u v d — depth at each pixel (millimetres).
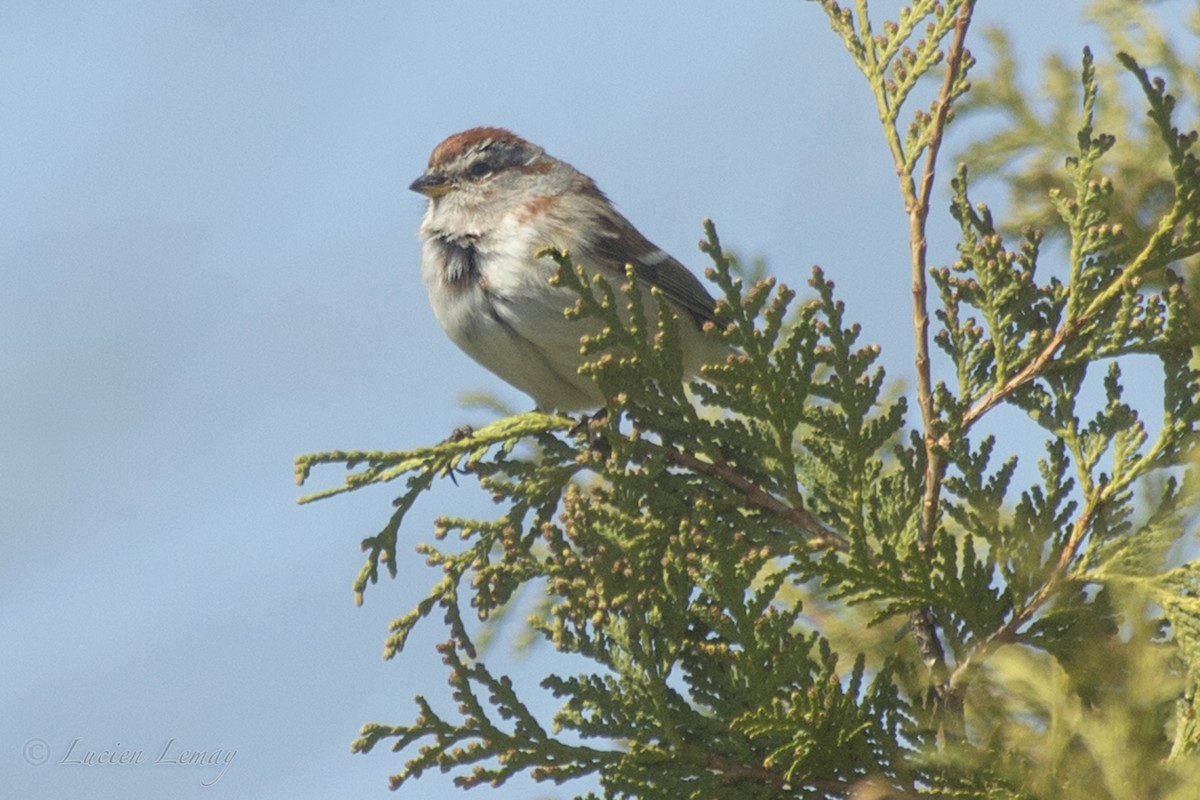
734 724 6320
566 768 6691
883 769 6480
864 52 7359
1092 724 5875
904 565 6766
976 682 6574
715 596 6684
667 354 7289
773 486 7578
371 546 7680
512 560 7312
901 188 7094
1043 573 6625
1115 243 6781
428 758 6680
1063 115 9336
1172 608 6207
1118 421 6742
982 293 7031
